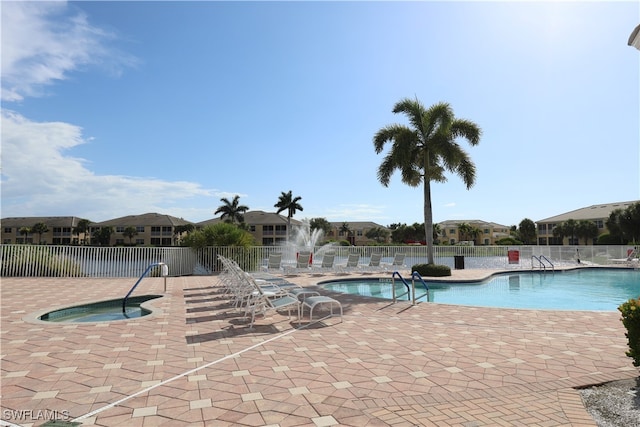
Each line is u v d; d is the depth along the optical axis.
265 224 69.00
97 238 70.62
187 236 19.83
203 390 3.75
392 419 3.09
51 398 3.55
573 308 10.42
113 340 5.78
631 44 3.20
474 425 2.98
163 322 7.16
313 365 4.56
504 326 6.74
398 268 19.03
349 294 11.31
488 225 83.38
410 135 16.33
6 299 9.95
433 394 3.63
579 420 3.06
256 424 3.00
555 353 5.01
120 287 12.71
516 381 3.97
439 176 17.92
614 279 18.14
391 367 4.47
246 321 7.28
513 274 19.84
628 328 3.96
